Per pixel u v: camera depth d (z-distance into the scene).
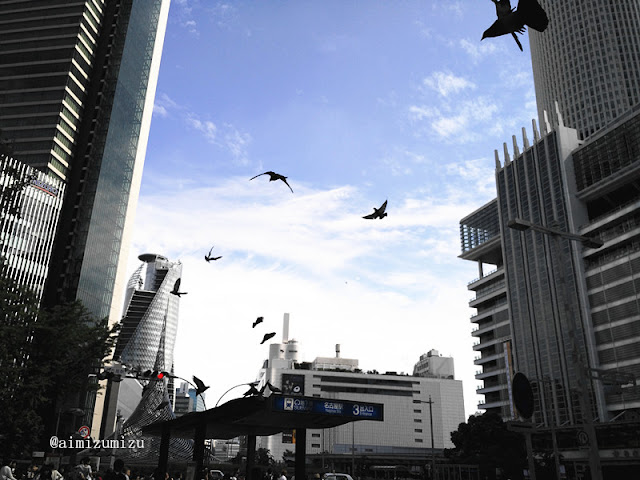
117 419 125.25
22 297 31.81
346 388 181.38
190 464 25.53
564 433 79.88
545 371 96.19
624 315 83.50
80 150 119.75
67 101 117.44
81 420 92.75
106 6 133.62
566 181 100.44
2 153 30.80
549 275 99.69
